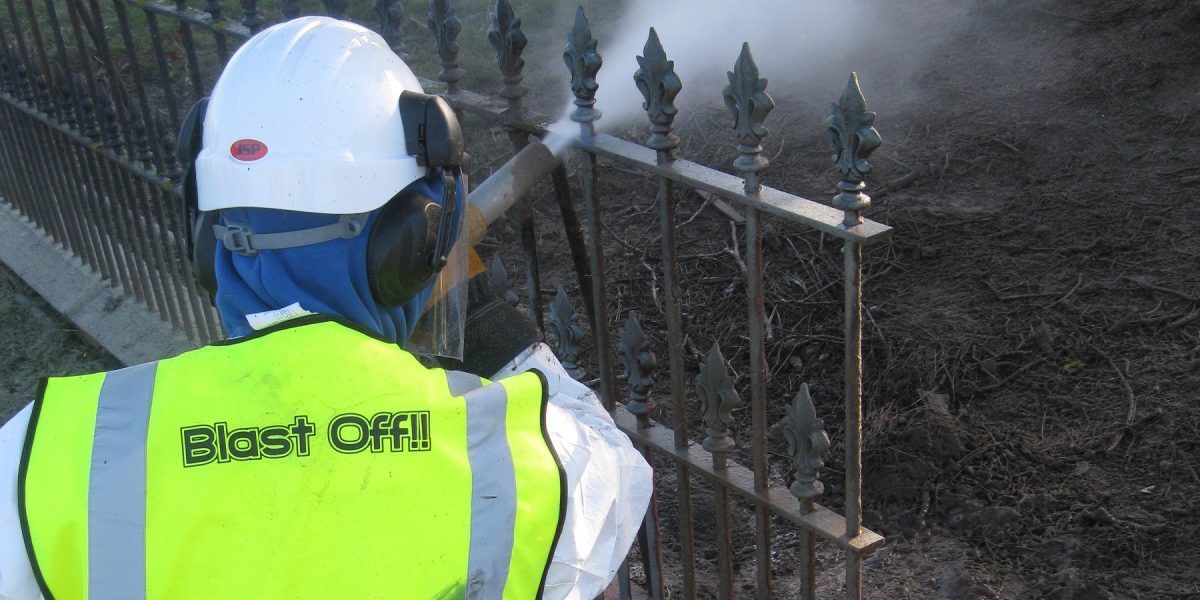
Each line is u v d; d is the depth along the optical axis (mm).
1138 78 5406
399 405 1207
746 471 2068
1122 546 3055
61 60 4000
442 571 1202
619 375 4055
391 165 1286
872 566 3145
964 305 4160
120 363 4227
